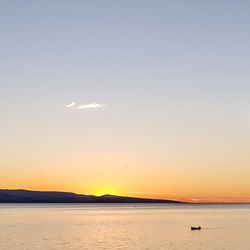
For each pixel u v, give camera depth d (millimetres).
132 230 128750
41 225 148875
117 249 84375
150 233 118250
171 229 133000
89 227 139875
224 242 96438
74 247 87125
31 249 84375
